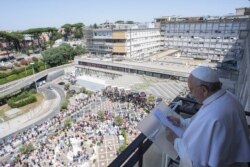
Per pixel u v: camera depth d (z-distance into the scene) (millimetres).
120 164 2926
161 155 4238
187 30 86812
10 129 44562
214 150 2656
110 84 55312
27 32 126062
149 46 91500
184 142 2982
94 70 74000
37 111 54625
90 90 63031
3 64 88812
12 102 57625
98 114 43125
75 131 38500
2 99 59969
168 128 3604
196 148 2777
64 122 41250
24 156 32625
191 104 4965
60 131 38969
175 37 91875
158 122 3771
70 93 62281
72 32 167375
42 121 47406
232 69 50781
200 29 82188
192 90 3252
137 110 44438
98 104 50062
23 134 40531
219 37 77625
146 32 87750
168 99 42438
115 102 50375
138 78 57062
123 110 45250
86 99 54281
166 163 4266
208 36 80438
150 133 3664
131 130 36844
